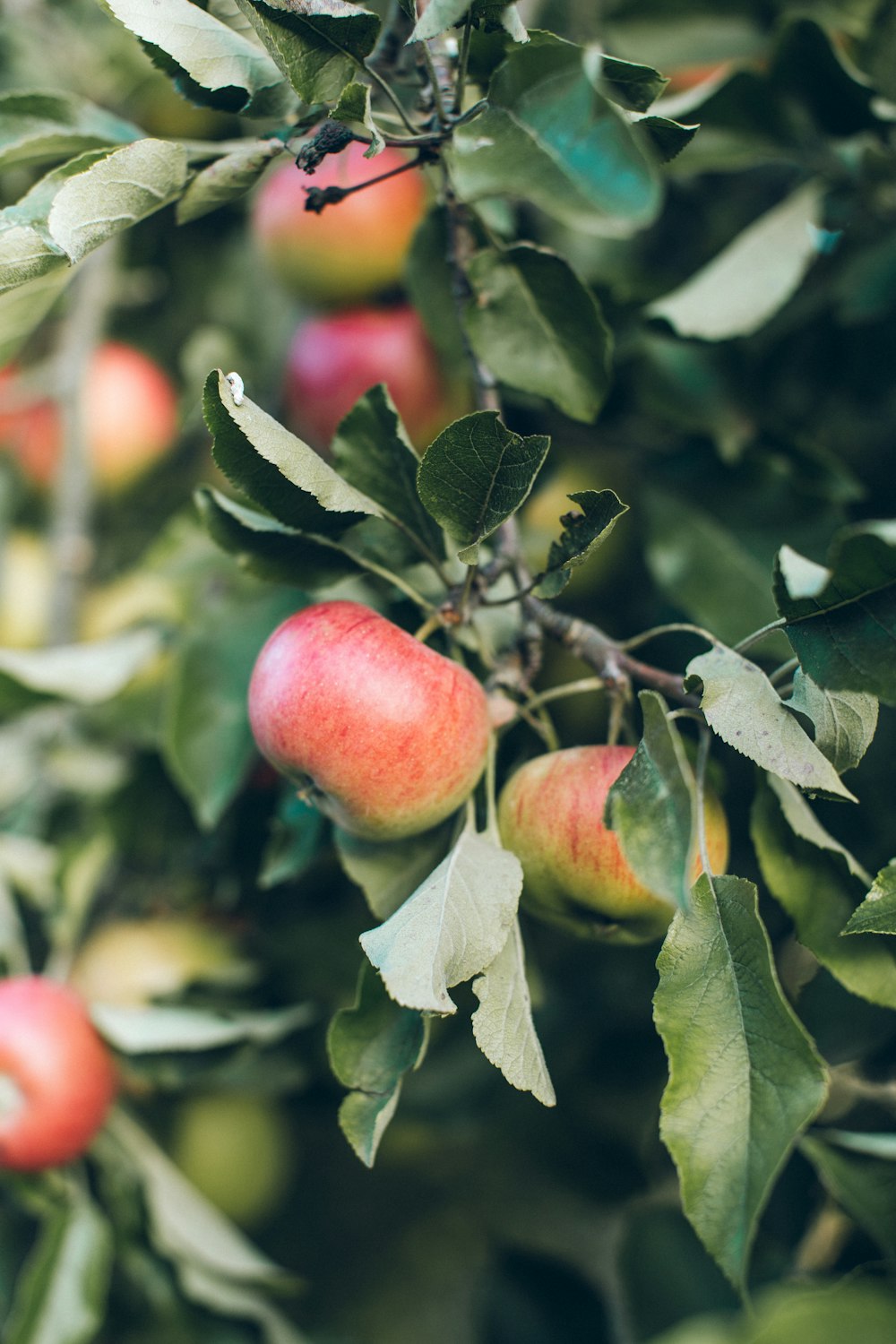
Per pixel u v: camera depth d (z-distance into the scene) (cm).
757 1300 82
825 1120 83
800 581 69
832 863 73
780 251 85
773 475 84
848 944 72
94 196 70
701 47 89
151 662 95
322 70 69
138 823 91
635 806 67
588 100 68
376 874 75
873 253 88
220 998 90
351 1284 97
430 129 72
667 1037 68
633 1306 84
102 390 101
